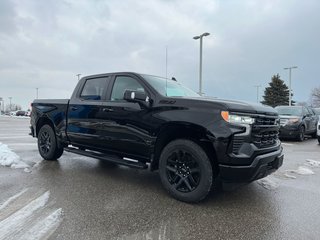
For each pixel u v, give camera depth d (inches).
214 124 145.3
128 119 181.2
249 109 148.9
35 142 393.1
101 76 212.4
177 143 158.6
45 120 259.3
